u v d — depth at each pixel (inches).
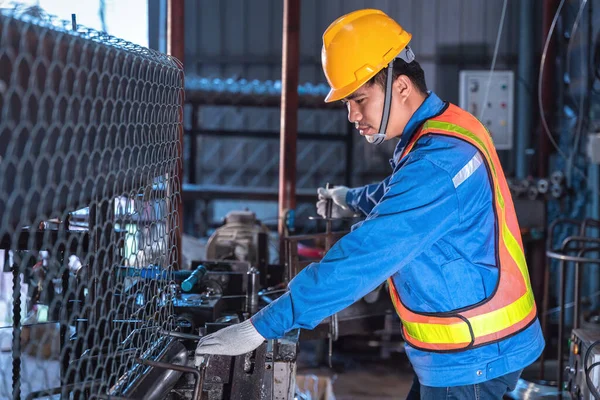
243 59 317.7
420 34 312.0
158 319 61.1
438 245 59.1
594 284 216.4
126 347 55.5
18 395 49.0
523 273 63.9
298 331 72.0
